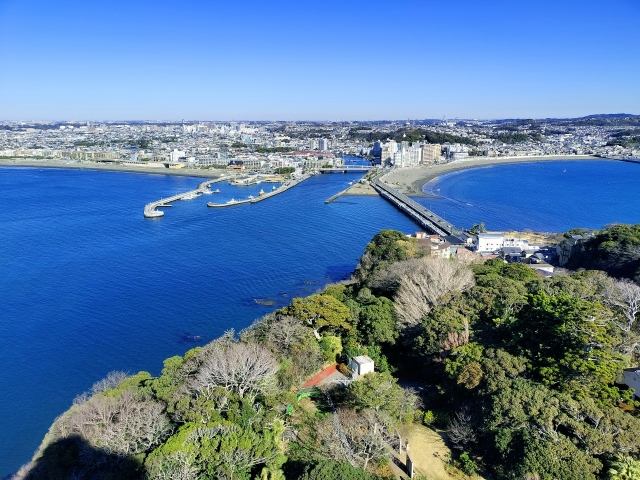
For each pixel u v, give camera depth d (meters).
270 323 69.69
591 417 40.03
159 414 48.59
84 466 45.12
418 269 81.44
